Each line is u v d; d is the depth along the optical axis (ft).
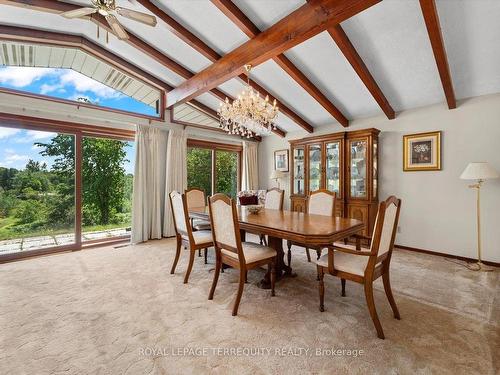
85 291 8.10
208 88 12.39
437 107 11.98
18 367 4.86
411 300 7.46
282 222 8.06
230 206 6.86
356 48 9.56
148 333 5.92
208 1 8.96
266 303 7.32
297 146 16.60
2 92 10.70
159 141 15.51
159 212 15.17
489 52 8.74
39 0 9.46
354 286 8.47
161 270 10.00
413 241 12.72
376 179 13.70
